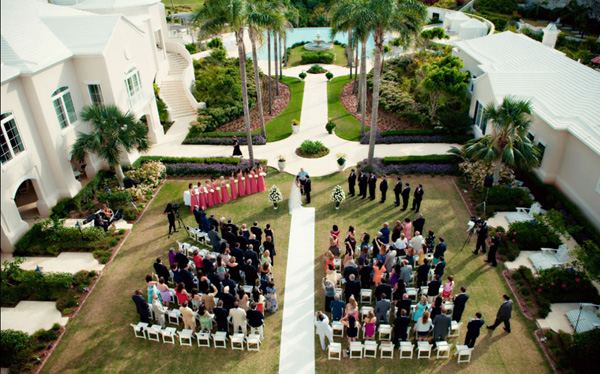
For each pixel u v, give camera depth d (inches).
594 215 732.7
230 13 812.0
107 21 896.3
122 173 889.5
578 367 506.0
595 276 549.6
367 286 617.3
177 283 602.9
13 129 730.8
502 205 810.2
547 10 2293.3
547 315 579.2
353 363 523.2
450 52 1488.7
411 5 864.3
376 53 855.7
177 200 872.3
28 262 708.0
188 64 1419.8
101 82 879.7
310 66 1825.8
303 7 2751.0
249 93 1391.5
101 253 718.5
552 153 822.5
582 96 828.6
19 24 790.5
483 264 675.4
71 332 578.6
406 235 698.8
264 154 1050.7
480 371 509.0
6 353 542.9
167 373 518.3
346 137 1128.8
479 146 815.7
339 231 754.8
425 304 540.4
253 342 538.0
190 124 1187.3
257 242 654.5
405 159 967.6
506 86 940.6
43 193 801.6
